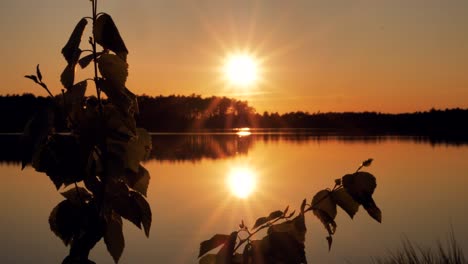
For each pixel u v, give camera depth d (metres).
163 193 30.84
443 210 23.39
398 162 48.59
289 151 66.12
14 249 17.14
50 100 1.38
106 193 1.44
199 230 20.39
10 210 24.73
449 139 112.31
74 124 1.42
